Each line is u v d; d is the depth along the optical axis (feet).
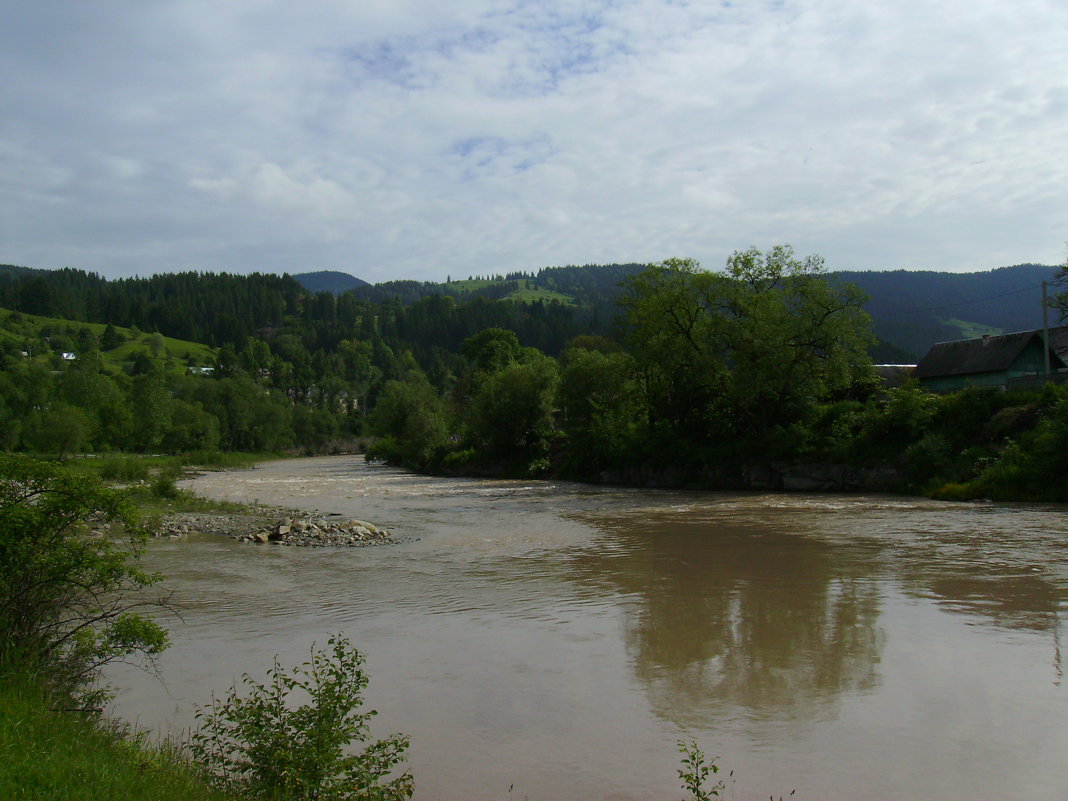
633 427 199.62
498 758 29.32
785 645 43.60
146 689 37.24
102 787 19.98
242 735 25.35
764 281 175.63
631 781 27.30
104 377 355.15
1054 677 37.50
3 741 21.17
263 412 424.05
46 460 31.37
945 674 38.22
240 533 94.43
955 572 63.26
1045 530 86.79
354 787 23.04
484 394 231.30
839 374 161.38
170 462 243.40
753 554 74.79
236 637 46.96
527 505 134.21
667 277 185.06
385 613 52.90
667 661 41.11
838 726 31.99
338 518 111.04
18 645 28.96
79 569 30.42
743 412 174.40
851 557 71.51
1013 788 26.48
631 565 70.08
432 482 205.16
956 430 141.08
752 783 26.96
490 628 48.57
